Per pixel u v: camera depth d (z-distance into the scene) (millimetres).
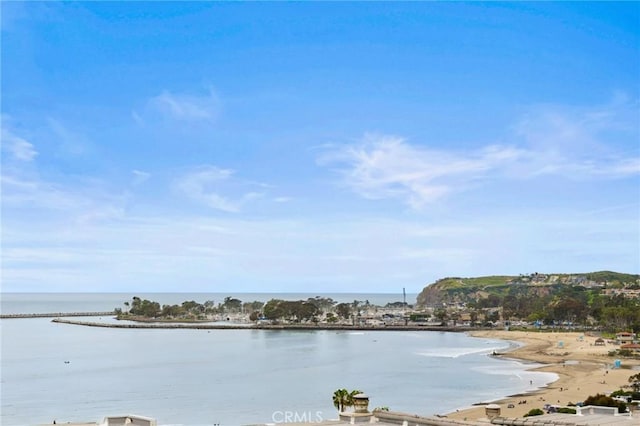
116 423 46625
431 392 164500
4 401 150250
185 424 121000
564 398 145250
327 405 143125
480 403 144875
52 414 133500
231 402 147750
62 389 169250
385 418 47750
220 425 118938
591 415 48781
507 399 148875
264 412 134375
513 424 44719
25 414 133625
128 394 160500
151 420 45344
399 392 164875
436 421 44781
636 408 108500
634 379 165750
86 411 137125
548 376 195625
